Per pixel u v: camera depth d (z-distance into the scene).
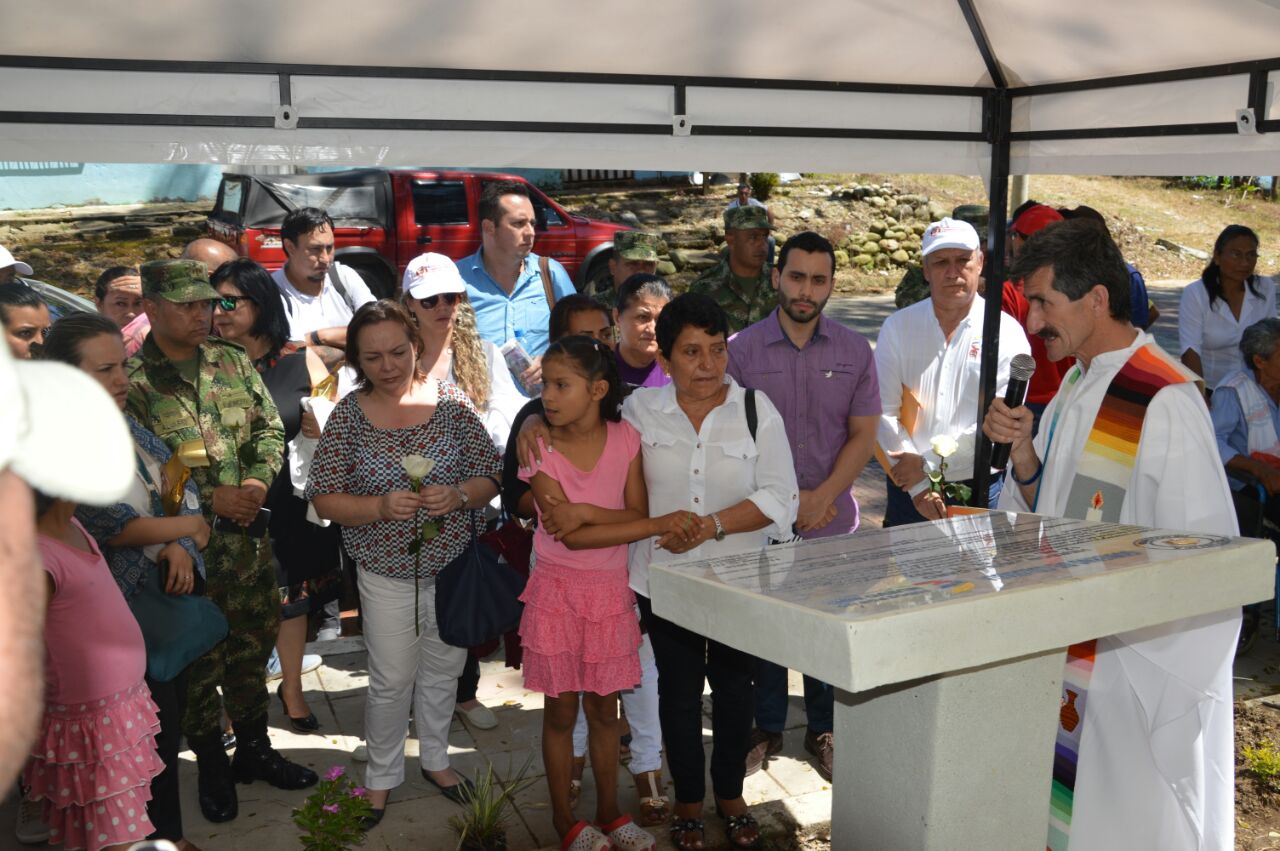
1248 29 3.27
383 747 3.99
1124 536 2.40
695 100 3.81
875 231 18.38
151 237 14.94
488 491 3.95
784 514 3.49
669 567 2.22
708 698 5.03
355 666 5.40
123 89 3.28
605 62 3.66
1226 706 2.75
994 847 2.29
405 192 12.20
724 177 19.03
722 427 3.53
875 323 14.62
